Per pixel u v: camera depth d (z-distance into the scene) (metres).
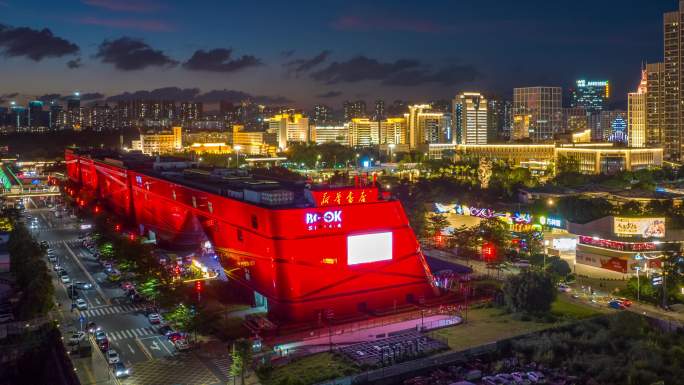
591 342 176.12
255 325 193.50
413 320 199.88
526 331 187.75
